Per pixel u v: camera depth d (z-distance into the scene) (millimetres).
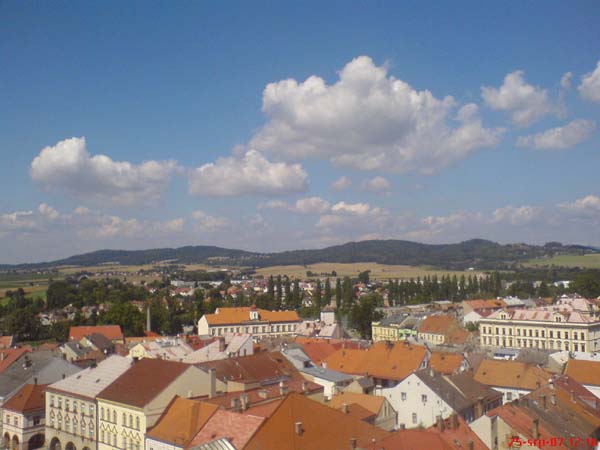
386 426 105000
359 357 152375
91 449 103688
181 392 97312
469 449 79375
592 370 133125
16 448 114312
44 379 124438
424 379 111625
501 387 127750
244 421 80562
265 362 124875
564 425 94625
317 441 78750
